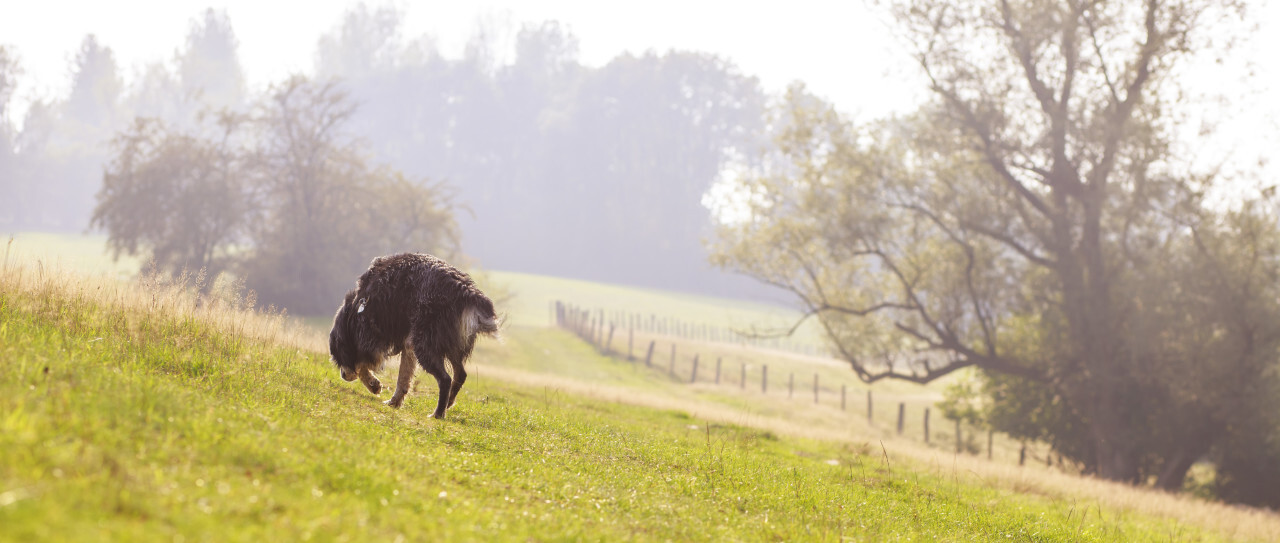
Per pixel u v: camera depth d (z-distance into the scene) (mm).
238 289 13430
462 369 9500
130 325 9836
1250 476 29891
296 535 4129
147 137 54312
